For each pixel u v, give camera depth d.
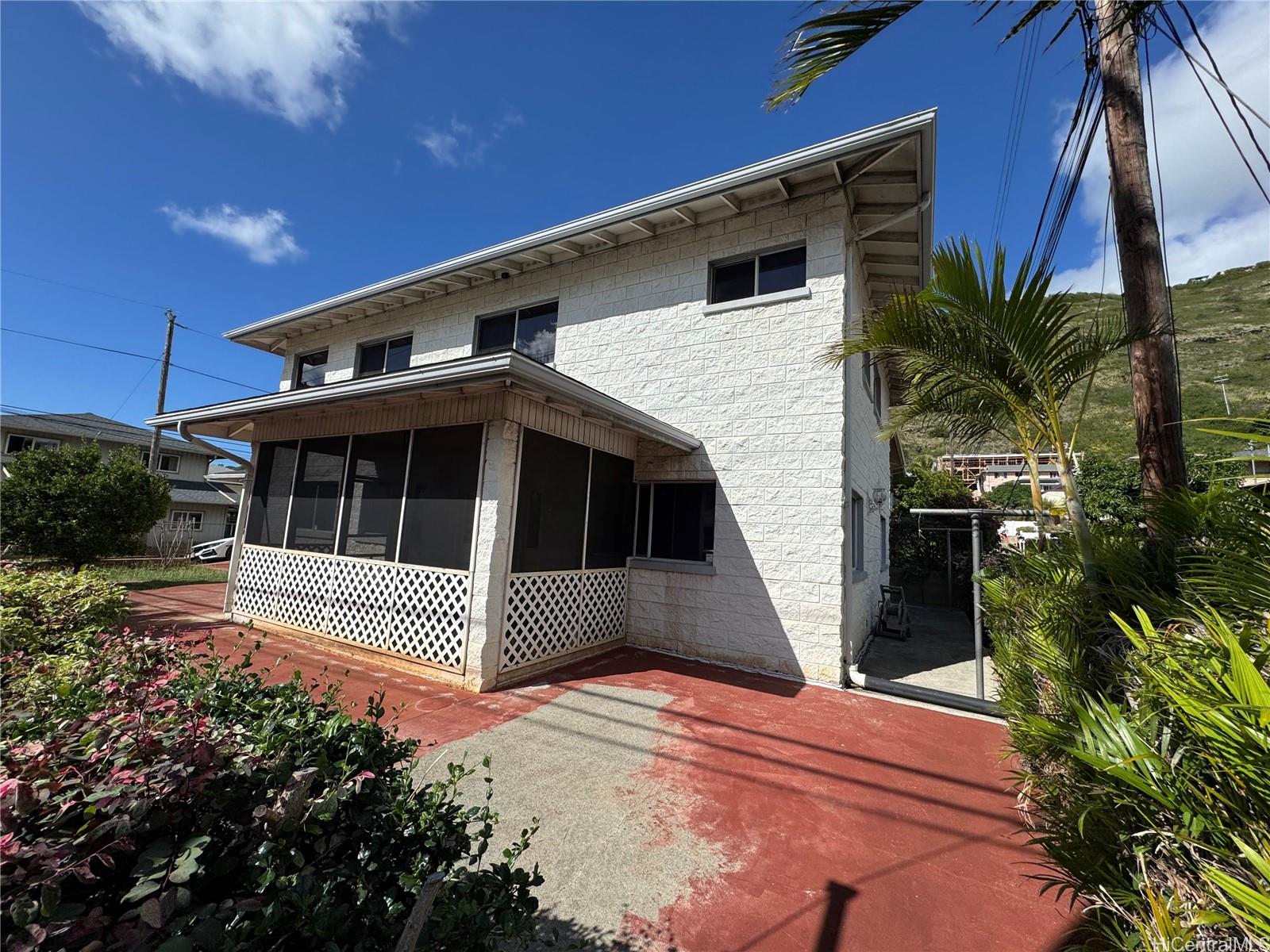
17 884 0.92
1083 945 1.71
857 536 7.54
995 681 6.05
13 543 11.30
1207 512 2.84
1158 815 1.50
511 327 8.95
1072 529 3.71
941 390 4.25
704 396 6.95
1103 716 1.85
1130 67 3.87
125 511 12.27
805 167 5.91
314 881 1.24
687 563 6.79
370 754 1.71
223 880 1.27
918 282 8.29
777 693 5.32
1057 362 3.43
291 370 12.02
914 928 2.19
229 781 1.33
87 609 3.69
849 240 6.54
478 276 9.09
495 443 5.27
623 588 7.14
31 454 11.93
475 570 5.22
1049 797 2.43
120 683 1.85
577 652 6.28
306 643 6.46
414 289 9.62
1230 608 2.14
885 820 3.02
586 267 8.15
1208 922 1.14
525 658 5.54
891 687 5.39
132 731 1.36
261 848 1.23
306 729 1.72
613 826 2.88
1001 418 4.28
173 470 24.97
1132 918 1.38
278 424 7.66
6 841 0.92
